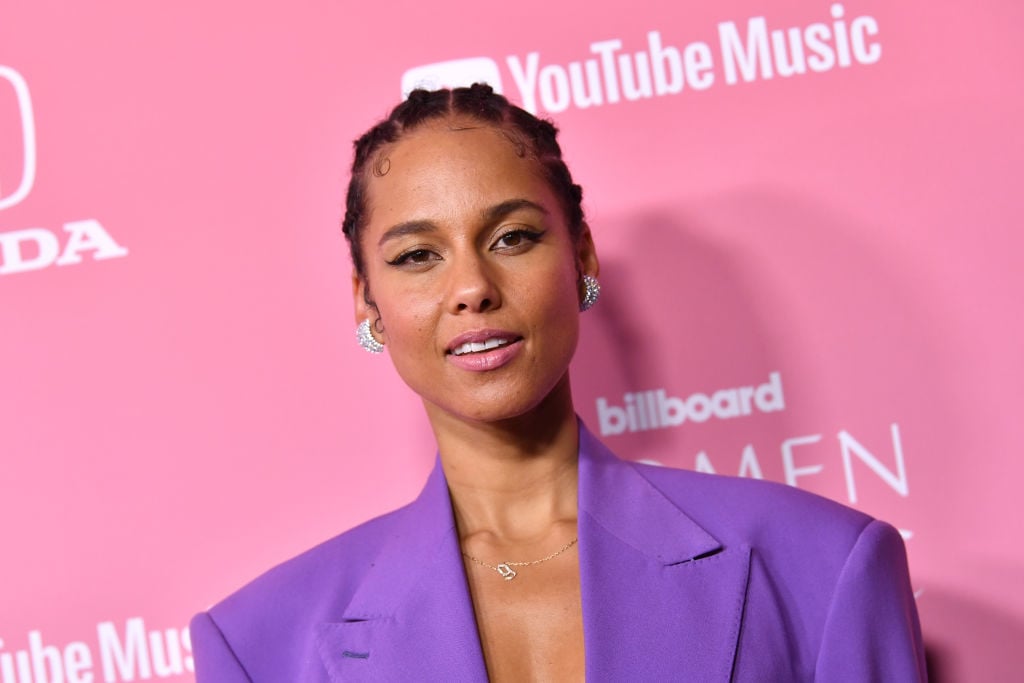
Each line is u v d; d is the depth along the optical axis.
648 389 7.29
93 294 7.28
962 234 7.18
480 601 5.25
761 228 7.24
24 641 7.20
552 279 5.10
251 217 7.31
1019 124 7.19
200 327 7.29
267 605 5.56
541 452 5.40
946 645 7.07
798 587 5.14
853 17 7.25
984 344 7.15
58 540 7.23
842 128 7.23
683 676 4.89
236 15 7.32
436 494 5.54
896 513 7.14
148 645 7.22
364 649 5.23
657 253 7.29
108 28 7.32
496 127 5.29
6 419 7.25
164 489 7.26
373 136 5.48
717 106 7.28
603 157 7.30
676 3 7.29
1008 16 7.23
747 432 7.25
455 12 7.31
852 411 7.18
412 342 5.14
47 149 7.30
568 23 7.30
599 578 5.06
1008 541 7.09
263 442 7.29
